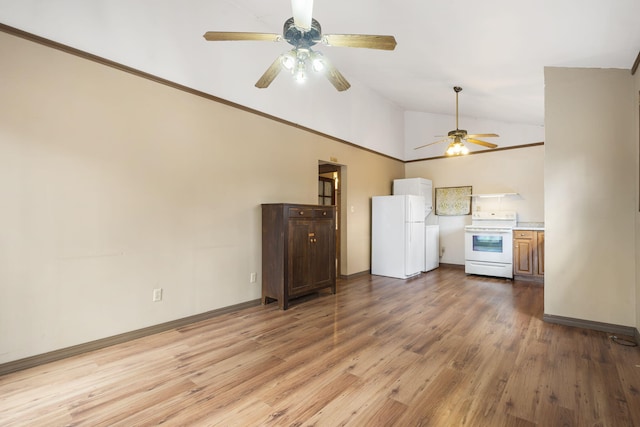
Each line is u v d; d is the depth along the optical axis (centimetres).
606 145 309
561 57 312
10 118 224
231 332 303
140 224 290
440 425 168
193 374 222
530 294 446
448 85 474
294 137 448
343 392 200
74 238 252
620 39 258
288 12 378
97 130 264
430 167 704
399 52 389
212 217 346
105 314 268
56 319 243
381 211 592
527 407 184
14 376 219
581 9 231
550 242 332
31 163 232
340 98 536
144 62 293
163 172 306
